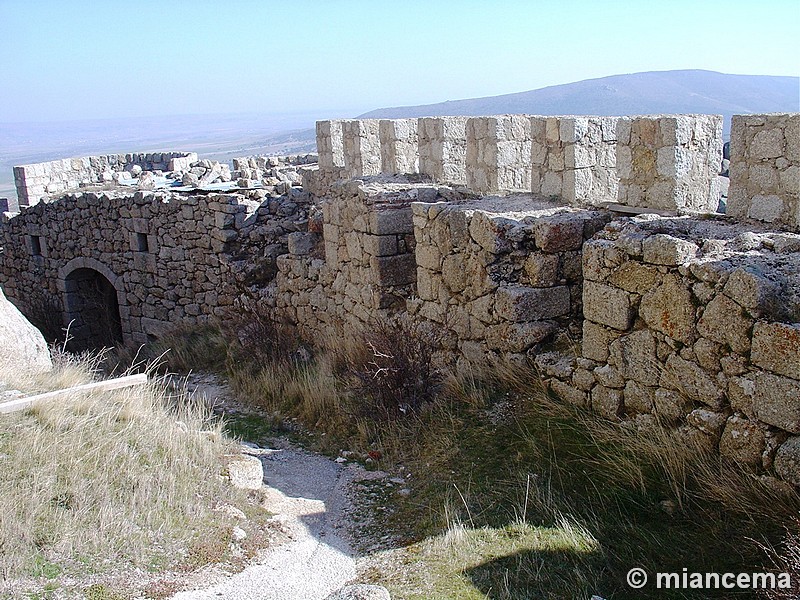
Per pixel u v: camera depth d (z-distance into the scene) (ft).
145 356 48.11
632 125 25.21
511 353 24.99
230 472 21.74
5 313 33.27
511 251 25.53
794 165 20.49
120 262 56.80
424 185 34.88
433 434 23.99
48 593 14.55
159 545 16.88
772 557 14.44
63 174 71.00
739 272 16.57
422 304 30.78
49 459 19.01
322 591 16.01
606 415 21.16
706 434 17.70
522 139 32.30
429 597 15.26
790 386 15.51
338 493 21.77
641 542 16.20
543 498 18.47
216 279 49.44
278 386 33.50
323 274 39.58
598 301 21.18
